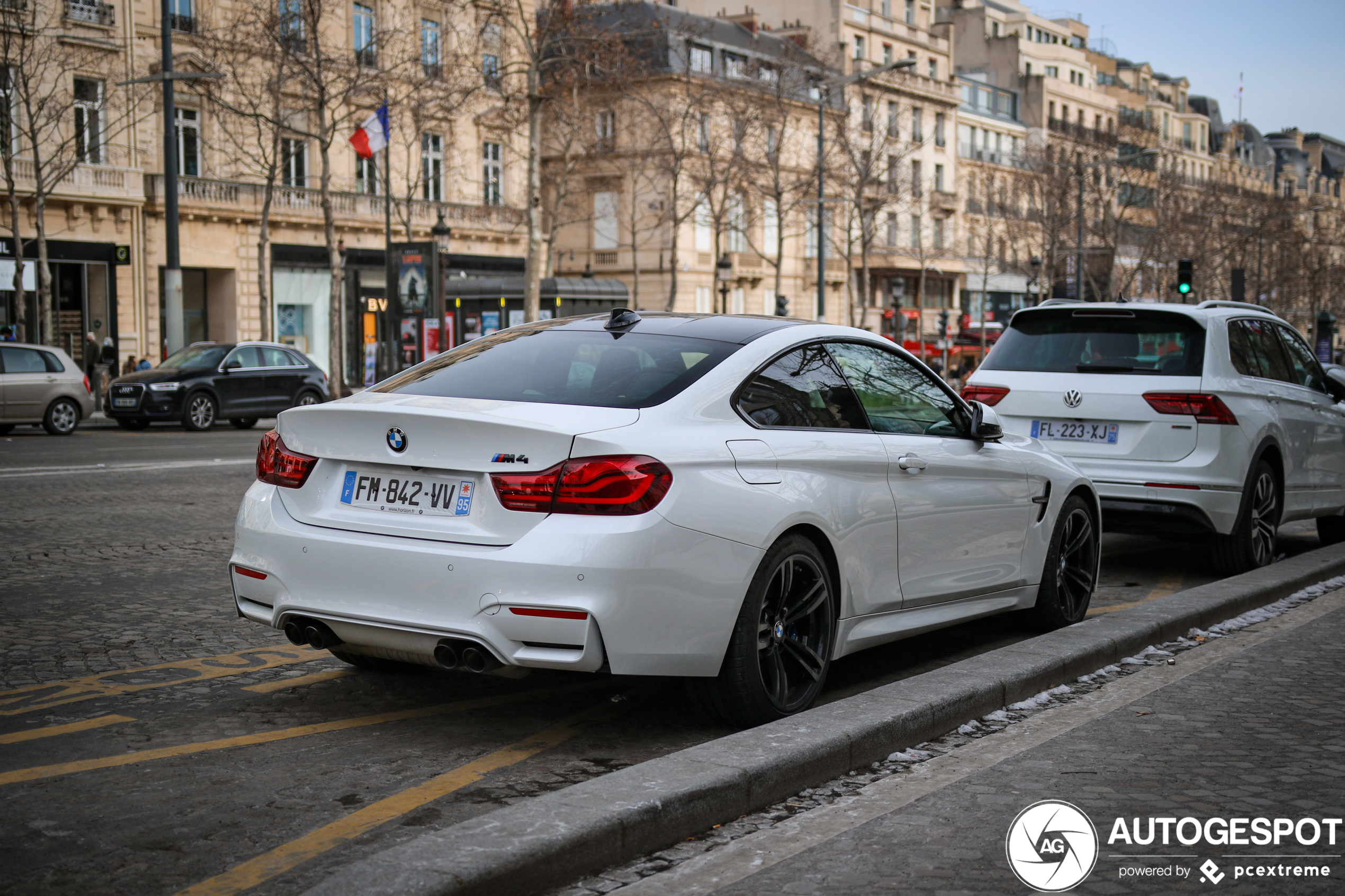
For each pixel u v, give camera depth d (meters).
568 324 5.25
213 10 37.16
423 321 31.00
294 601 4.43
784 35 65.81
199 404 23.73
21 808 3.71
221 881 3.21
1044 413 8.34
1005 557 5.96
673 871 3.35
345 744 4.45
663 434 4.26
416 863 3.03
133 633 6.20
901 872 3.35
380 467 4.41
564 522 4.05
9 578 7.72
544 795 3.54
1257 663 5.85
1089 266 61.06
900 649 6.25
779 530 4.47
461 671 5.51
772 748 4.03
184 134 37.00
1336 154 136.88
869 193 66.00
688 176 51.72
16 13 29.92
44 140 29.64
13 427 22.67
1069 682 5.50
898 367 5.64
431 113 41.94
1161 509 7.92
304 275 40.72
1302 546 10.29
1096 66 98.69
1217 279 64.81
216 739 4.46
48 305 29.52
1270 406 8.42
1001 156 82.50
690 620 4.20
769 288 62.09
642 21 53.03
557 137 47.50
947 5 91.19
